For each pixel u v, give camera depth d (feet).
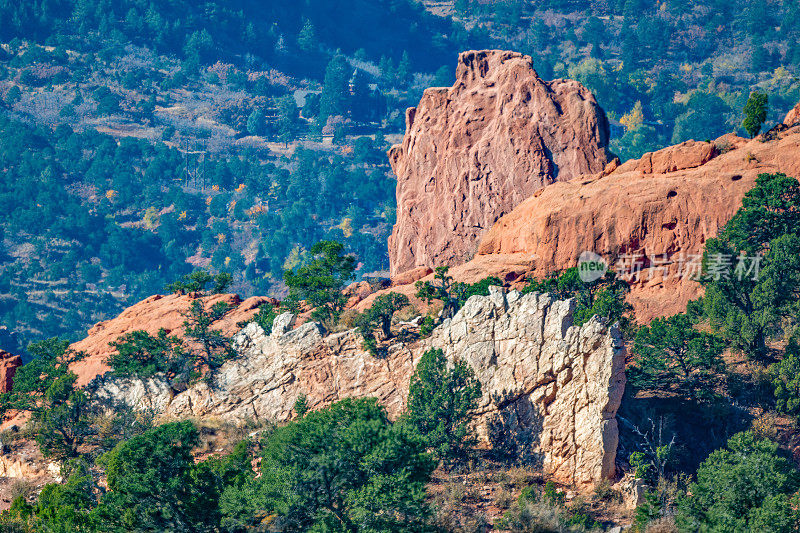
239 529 574.15
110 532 576.61
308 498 570.87
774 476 589.73
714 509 587.68
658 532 588.50
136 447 580.71
